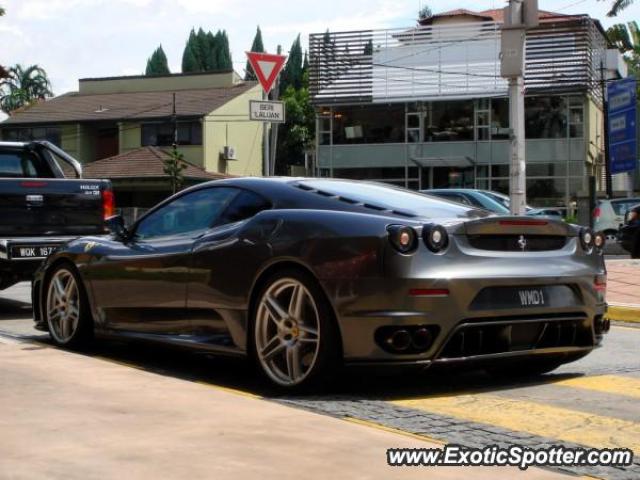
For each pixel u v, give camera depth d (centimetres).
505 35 1129
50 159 1014
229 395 471
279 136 5466
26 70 6378
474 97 3475
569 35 3297
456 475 346
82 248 655
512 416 464
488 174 3512
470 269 478
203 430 396
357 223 480
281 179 572
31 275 888
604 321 555
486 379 570
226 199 575
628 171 2531
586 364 638
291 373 501
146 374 526
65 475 328
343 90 3669
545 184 3406
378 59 3628
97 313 641
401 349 466
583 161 3344
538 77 3344
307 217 503
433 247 473
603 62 3359
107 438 380
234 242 533
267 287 509
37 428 395
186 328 570
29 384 490
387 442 388
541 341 518
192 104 4309
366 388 528
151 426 402
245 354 527
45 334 758
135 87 4691
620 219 2239
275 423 411
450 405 488
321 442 382
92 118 4344
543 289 509
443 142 3553
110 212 943
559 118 3375
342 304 472
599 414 472
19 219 884
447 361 478
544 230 518
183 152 4212
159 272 582
